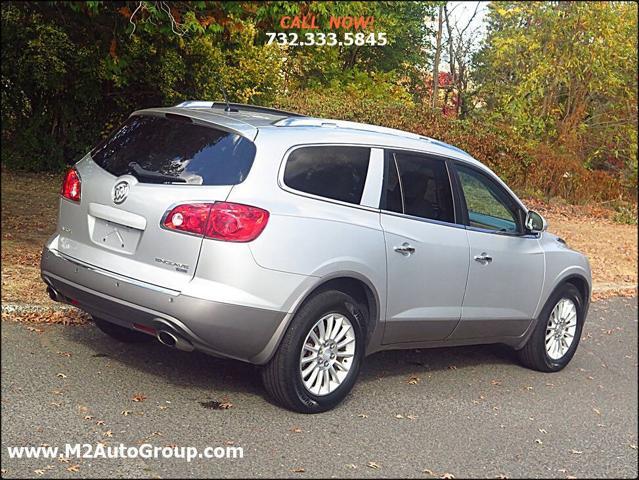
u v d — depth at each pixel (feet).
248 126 18.21
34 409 17.15
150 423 17.12
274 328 17.65
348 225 18.92
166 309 17.04
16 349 20.76
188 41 53.21
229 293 17.07
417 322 21.02
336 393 19.10
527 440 19.63
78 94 57.16
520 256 24.06
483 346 28.48
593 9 80.43
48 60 54.49
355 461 16.56
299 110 61.67
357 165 19.66
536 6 82.33
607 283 44.70
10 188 49.32
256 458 16.03
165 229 17.37
